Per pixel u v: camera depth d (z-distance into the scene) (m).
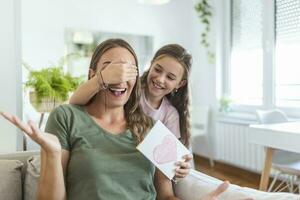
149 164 1.04
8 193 1.12
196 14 4.10
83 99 1.07
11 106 1.41
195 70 4.17
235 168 3.51
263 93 3.29
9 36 1.39
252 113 3.44
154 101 1.35
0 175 1.12
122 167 0.99
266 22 3.24
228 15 3.74
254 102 3.48
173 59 1.28
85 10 3.73
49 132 0.99
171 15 4.25
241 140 3.35
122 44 1.08
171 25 4.26
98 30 3.81
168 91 1.32
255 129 1.98
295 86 3.01
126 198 0.97
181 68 1.29
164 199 1.12
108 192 0.95
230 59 3.77
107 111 1.08
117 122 1.11
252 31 3.47
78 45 3.71
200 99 4.11
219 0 3.78
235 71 3.72
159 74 1.29
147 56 4.09
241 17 3.61
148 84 1.32
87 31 3.75
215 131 3.72
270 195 1.00
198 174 1.26
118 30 3.93
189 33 4.29
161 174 1.13
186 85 1.36
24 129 0.81
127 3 3.97
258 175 3.24
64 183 0.94
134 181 1.00
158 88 1.30
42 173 0.89
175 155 1.03
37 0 3.49
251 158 3.25
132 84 1.06
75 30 3.69
